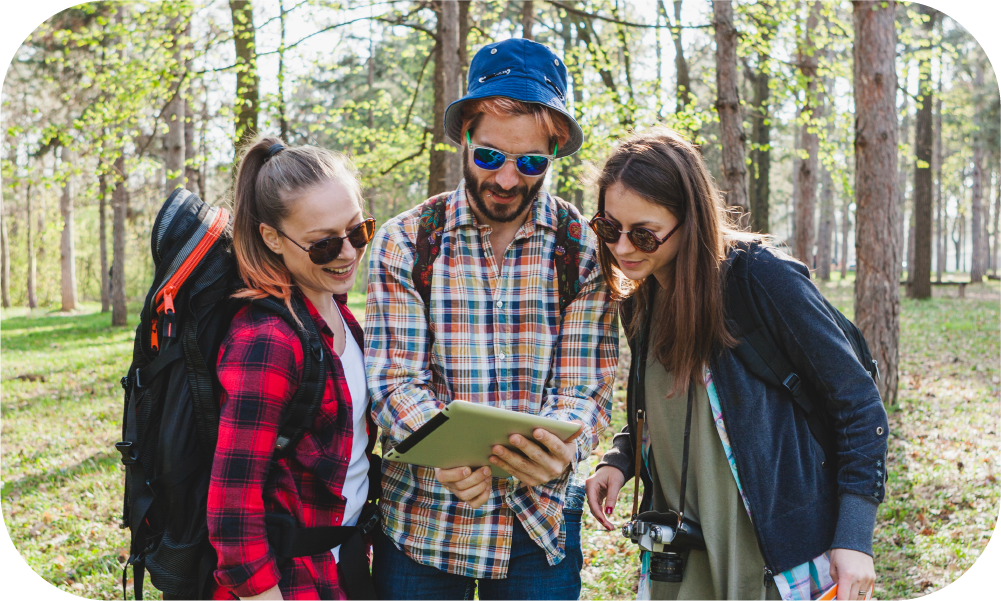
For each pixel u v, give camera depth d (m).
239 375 1.52
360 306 17.36
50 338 16.30
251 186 1.69
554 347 1.99
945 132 31.19
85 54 10.25
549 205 2.02
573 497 2.05
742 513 1.73
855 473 1.65
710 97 16.34
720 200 1.80
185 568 1.57
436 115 10.53
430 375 1.95
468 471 1.72
